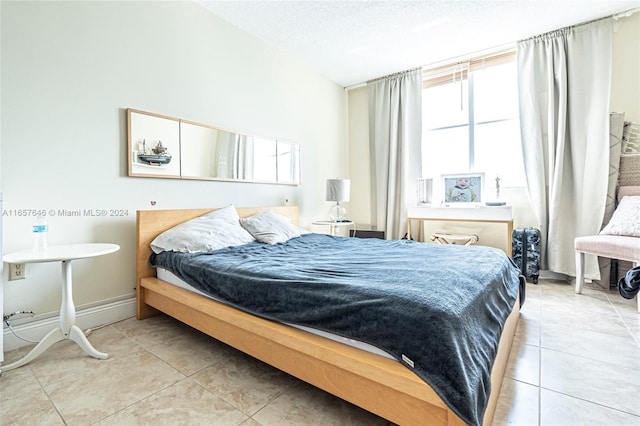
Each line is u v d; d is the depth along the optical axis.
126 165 2.20
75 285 1.99
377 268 1.54
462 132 3.81
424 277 1.31
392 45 3.32
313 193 4.00
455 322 0.97
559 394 1.30
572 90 2.95
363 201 4.57
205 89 2.70
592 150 2.85
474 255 1.89
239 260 1.85
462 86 3.75
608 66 2.79
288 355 1.29
